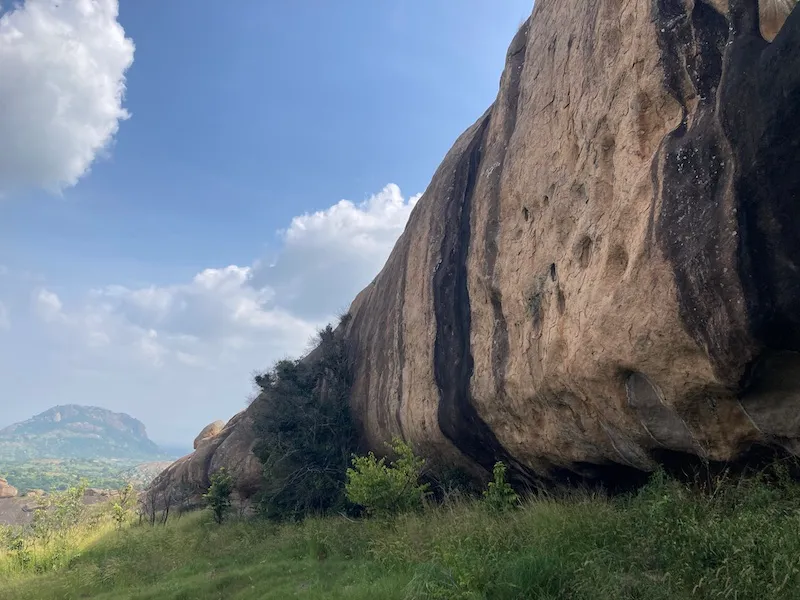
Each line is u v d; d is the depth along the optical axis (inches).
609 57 262.7
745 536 177.6
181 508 945.5
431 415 443.8
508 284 342.6
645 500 243.1
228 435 1002.1
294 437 629.0
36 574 527.8
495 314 367.2
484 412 371.9
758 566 164.9
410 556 284.2
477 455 416.8
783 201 164.4
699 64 207.3
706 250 184.9
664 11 228.1
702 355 196.4
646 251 211.6
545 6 364.8
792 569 151.6
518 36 415.8
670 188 202.8
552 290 292.0
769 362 181.3
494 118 418.9
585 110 277.0
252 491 814.5
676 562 187.2
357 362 665.0
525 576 201.8
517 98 389.1
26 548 627.2
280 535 467.5
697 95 205.9
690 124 205.9
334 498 575.2
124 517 797.9
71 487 892.6
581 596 182.5
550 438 317.7
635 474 297.1
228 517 675.4
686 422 217.3
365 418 605.0
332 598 256.7
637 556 198.2
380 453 582.9
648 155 229.3
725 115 182.9
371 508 403.2
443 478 448.5
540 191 318.0
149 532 631.2
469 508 342.3
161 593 346.9
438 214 488.1
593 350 240.8
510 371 332.8
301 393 671.1
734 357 183.3
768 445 205.0
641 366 218.2
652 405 232.5
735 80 179.9
